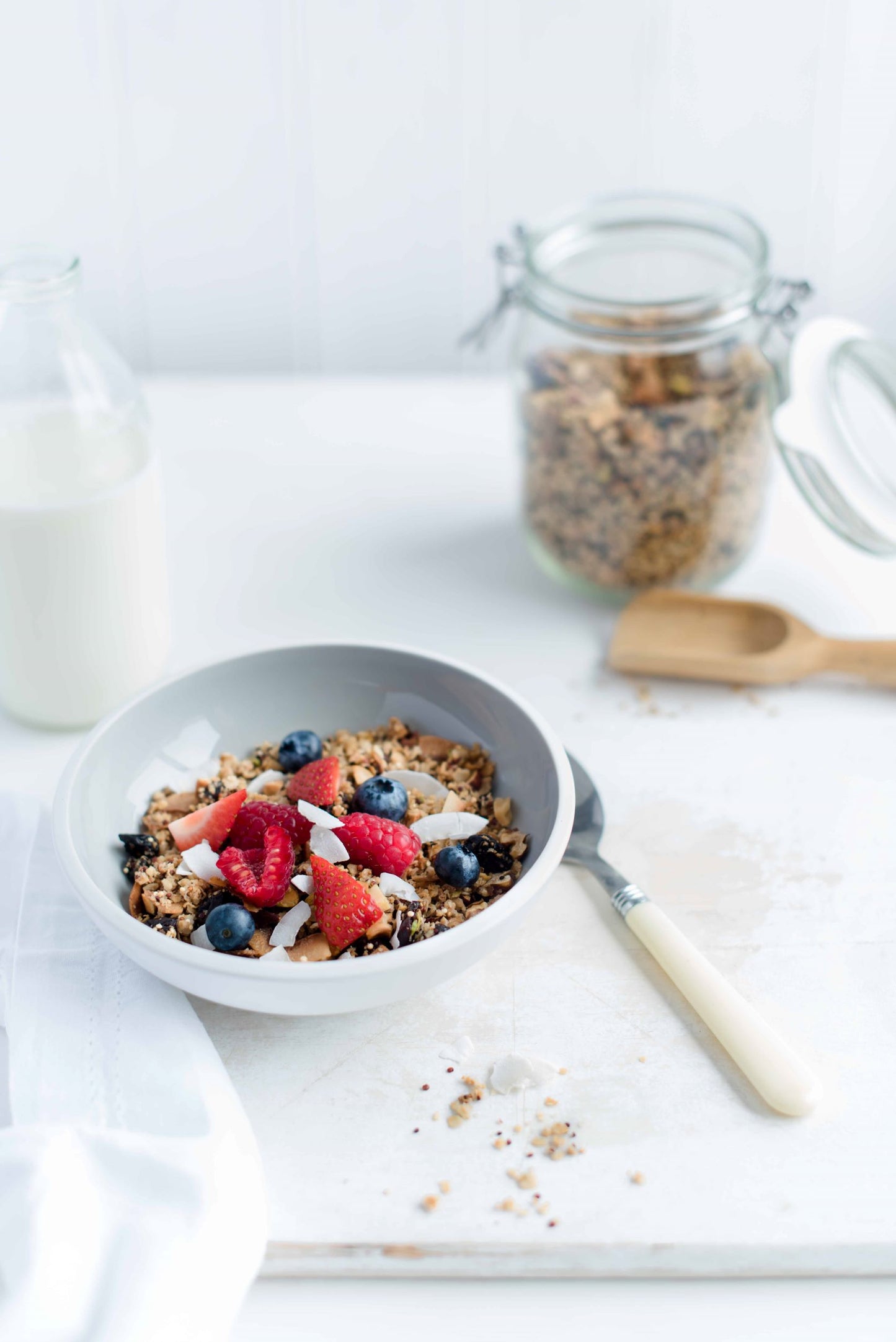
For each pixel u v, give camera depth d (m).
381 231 1.10
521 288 0.84
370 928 0.67
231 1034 0.68
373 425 1.00
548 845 0.67
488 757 0.75
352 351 1.16
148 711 0.74
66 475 0.75
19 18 1.01
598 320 0.80
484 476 0.96
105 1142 0.62
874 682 0.82
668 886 0.73
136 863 0.70
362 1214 0.63
